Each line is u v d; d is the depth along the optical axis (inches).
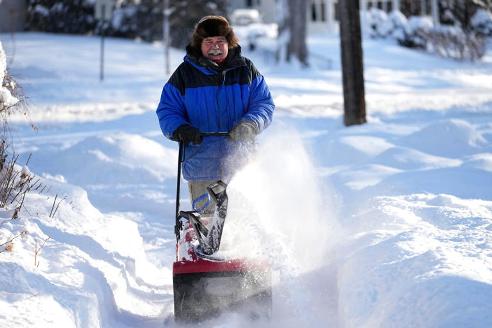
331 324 469.7
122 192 907.4
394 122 1455.5
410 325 365.4
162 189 922.1
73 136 1349.7
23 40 3671.3
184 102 517.0
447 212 597.0
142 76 2915.8
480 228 535.8
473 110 1642.5
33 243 504.1
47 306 408.2
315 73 3417.8
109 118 1690.5
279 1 3831.2
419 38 4453.7
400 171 885.2
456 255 446.0
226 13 4628.4
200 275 462.6
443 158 950.4
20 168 649.0
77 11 4276.6
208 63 510.0
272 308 487.2
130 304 527.2
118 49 3651.6
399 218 601.0
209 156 505.0
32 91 2314.2
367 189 773.9
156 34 4372.5
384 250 490.3
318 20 5497.1
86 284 461.7
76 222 592.1
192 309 464.1
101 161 1000.9
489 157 883.4
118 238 599.8
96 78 2783.0
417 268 429.4
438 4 5123.0
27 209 572.7
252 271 462.6
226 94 514.3
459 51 4033.0
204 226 472.1
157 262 657.6
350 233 609.0
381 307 406.3
